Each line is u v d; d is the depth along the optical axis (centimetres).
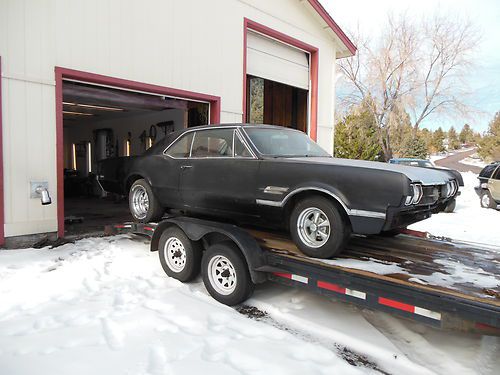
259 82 1462
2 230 564
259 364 273
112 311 356
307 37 1147
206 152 466
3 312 354
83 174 1630
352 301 321
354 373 268
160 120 1141
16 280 434
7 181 566
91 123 1541
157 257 537
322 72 1232
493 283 296
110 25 673
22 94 574
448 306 266
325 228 357
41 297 389
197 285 440
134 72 710
